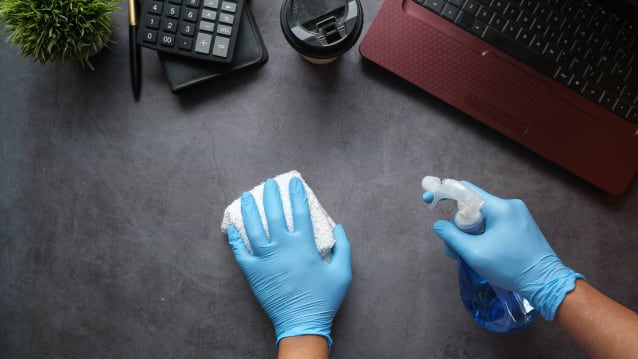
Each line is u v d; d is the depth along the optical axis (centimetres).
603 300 67
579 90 76
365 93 82
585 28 75
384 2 78
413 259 80
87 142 81
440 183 66
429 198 68
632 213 81
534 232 72
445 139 81
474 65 77
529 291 71
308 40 71
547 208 81
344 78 82
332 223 79
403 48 78
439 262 80
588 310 66
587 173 77
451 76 77
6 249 80
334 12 72
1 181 81
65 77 81
